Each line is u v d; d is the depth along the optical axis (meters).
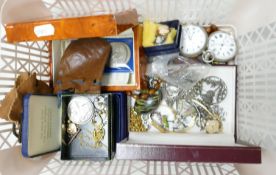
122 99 0.81
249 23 0.77
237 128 0.83
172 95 0.86
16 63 0.68
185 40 0.84
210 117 0.84
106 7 0.77
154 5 0.80
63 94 0.73
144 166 0.68
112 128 0.74
